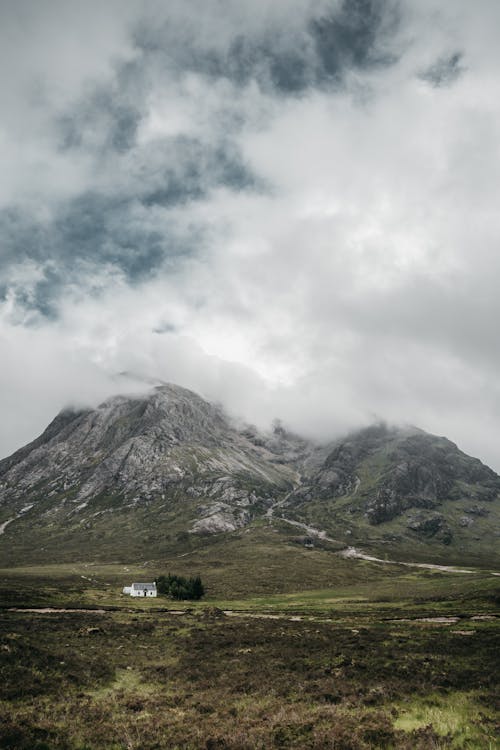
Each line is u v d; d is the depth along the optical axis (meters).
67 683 36.28
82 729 25.80
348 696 30.77
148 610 105.06
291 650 49.22
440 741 21.11
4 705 29.95
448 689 31.56
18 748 22.59
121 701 32.22
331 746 21.59
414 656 43.03
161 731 25.41
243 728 25.22
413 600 122.38
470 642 49.19
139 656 48.97
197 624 74.06
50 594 120.81
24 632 57.53
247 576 199.75
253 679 37.84
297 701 30.70
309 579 196.38
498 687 31.56
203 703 31.44
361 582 197.00
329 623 75.62
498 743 20.48
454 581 173.25
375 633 59.91
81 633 60.06
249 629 67.25
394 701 29.27
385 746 21.50
